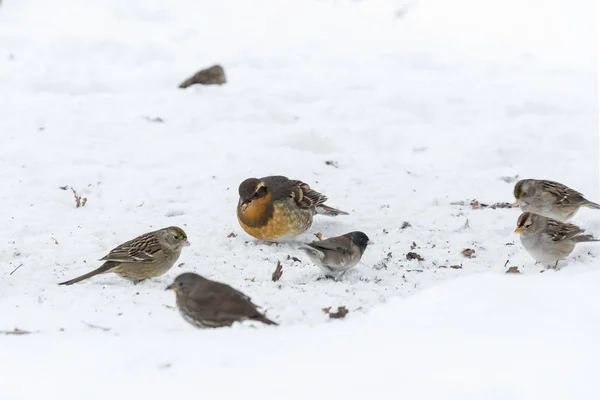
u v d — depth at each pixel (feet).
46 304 36.24
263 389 22.16
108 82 76.89
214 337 27.14
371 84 80.02
